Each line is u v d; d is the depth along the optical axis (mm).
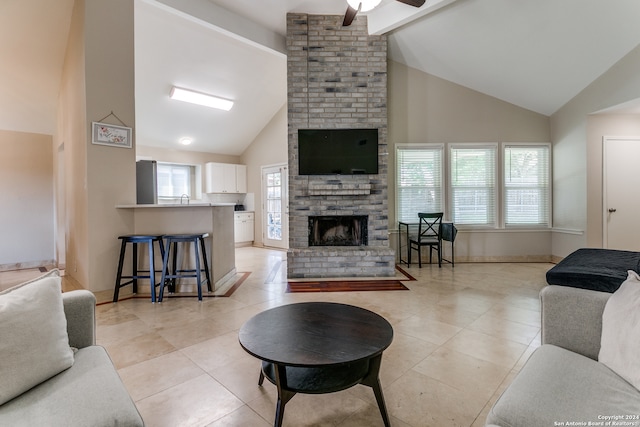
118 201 3418
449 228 4816
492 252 5246
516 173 5211
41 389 1072
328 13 4355
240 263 5414
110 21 3340
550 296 1447
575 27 3455
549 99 4773
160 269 3617
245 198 8062
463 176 5246
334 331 1584
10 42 3742
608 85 3986
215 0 3836
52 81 4449
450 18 3920
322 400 1650
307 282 4047
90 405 1001
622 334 1161
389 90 5191
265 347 1405
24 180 5027
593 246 4492
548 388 1069
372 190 4527
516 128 5168
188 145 7168
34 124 4953
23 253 5027
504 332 2477
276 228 7262
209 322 2699
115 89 3385
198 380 1821
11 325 1080
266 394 1695
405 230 5215
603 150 4449
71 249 3984
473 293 3512
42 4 3482
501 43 4004
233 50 4859
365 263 4309
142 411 1547
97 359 1290
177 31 4336
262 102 6445
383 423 1463
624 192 4488
